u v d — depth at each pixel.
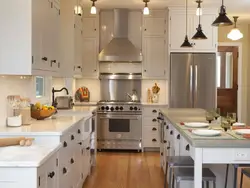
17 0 2.83
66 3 5.16
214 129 3.24
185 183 3.61
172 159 3.34
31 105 3.66
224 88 8.59
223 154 2.57
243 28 8.41
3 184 1.88
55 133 2.76
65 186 3.05
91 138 5.12
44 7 3.27
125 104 6.64
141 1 6.15
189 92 6.59
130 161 5.83
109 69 7.24
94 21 6.91
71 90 6.09
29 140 2.45
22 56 2.84
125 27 6.92
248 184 4.33
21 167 1.88
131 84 7.28
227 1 5.92
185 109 5.46
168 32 6.66
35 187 1.89
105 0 6.08
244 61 8.48
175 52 6.63
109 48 6.77
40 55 3.12
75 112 4.71
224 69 8.55
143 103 6.75
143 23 6.91
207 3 6.11
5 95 3.15
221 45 8.44
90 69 6.95
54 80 5.37
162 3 6.30
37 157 2.00
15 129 2.90
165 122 4.88
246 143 2.55
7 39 2.84
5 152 2.17
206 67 6.60
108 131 6.69
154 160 5.91
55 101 4.96
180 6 6.52
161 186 4.41
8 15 2.83
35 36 2.96
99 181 4.62
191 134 2.89
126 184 4.50
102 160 5.89
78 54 5.72
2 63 2.84
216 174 3.60
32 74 2.88
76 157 3.71
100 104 6.66
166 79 7.05
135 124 6.66
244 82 8.53
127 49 6.77
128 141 6.69
